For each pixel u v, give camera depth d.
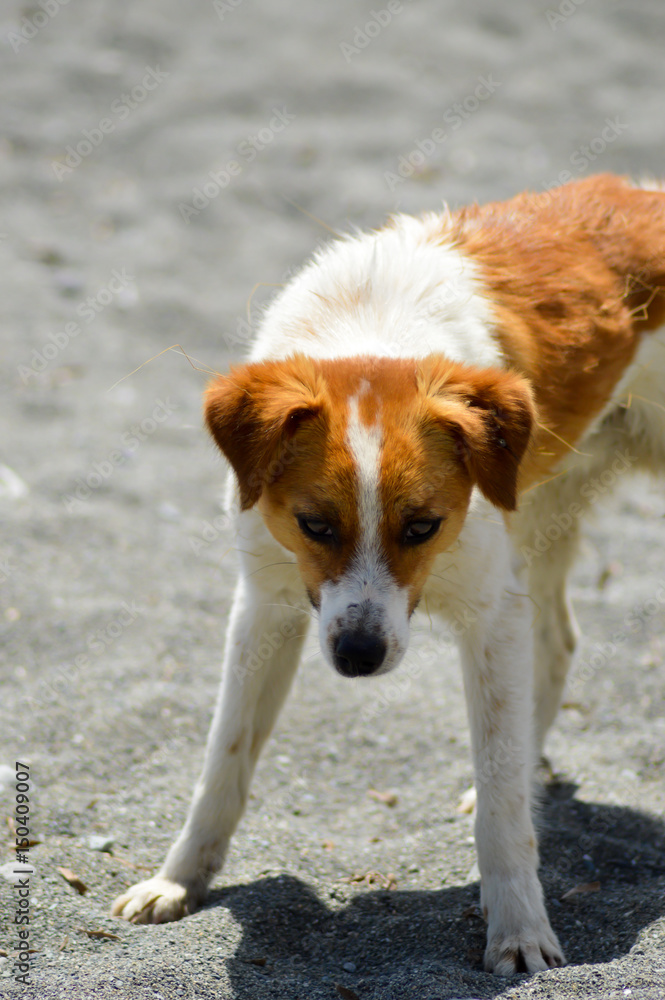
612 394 7.29
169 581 10.23
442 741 8.30
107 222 17.42
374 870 6.79
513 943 5.71
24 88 20.92
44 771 7.52
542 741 8.02
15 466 11.80
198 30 23.48
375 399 5.59
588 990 5.18
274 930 6.12
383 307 6.43
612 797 7.57
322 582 5.61
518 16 24.36
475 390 5.76
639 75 22.19
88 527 10.91
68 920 5.94
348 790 7.82
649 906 6.14
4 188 18.05
